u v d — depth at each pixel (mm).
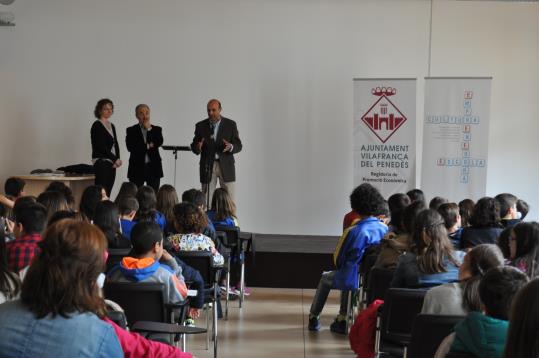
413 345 2885
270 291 7406
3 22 9141
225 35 9703
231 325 5840
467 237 4535
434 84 8414
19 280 2631
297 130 9719
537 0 8766
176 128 9805
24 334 1756
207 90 9750
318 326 5734
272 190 9797
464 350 2232
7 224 4648
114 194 9922
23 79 9836
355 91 8500
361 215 5395
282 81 9703
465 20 9477
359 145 8539
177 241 4883
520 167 9531
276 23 9656
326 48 9625
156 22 9734
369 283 4391
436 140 8453
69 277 1793
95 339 1777
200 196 5840
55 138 9875
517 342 1566
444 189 8484
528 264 3404
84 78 9805
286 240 9078
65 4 9742
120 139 9844
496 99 9516
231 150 8453
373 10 9562
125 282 3490
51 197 4539
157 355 2160
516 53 9469
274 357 4945
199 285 4305
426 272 3670
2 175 9914
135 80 9781
